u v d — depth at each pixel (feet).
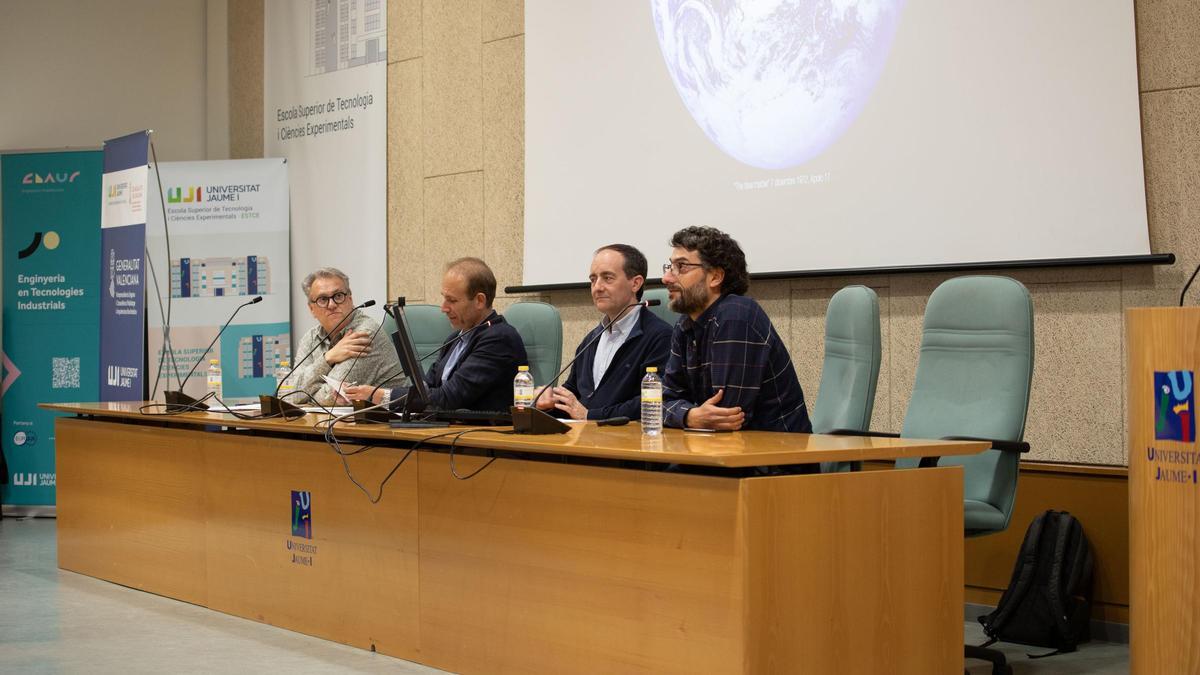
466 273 12.37
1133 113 11.83
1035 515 12.14
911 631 7.89
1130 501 7.74
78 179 20.52
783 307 14.60
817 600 7.44
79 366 20.42
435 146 19.22
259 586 11.56
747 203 14.93
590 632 8.19
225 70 22.88
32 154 20.57
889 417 13.66
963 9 12.98
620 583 7.97
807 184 14.33
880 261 13.66
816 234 14.25
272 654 10.21
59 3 22.39
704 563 7.38
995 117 12.73
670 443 7.97
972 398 10.12
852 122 13.91
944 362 10.46
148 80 23.03
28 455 20.40
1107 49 11.98
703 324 9.71
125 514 13.66
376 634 10.17
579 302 16.97
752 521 7.16
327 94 20.98
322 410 12.53
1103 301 12.17
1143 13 11.92
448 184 19.01
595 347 12.31
